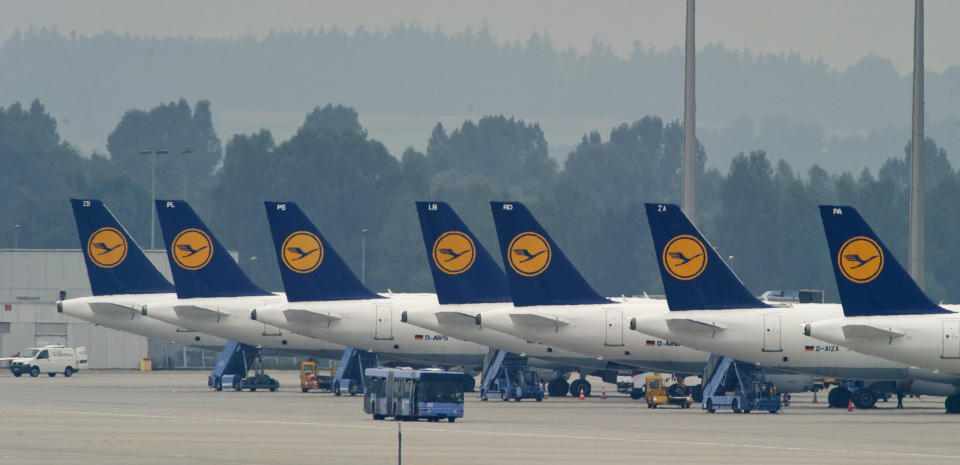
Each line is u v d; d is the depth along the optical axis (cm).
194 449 17938
